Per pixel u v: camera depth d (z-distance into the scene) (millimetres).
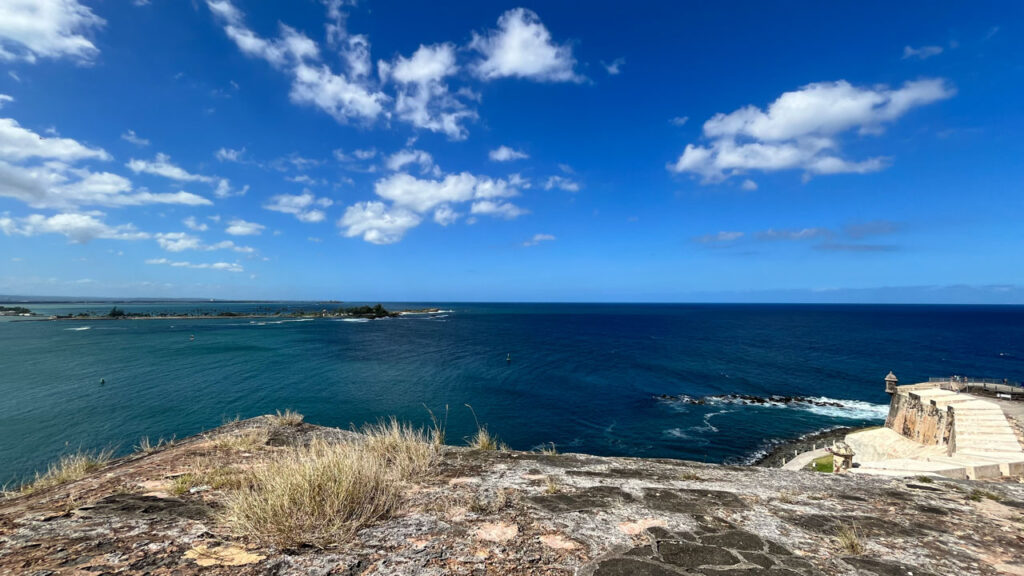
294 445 6375
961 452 12891
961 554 3197
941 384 27234
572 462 5949
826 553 3141
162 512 3494
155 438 26750
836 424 37688
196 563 2582
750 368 61875
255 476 4469
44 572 2365
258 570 2539
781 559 3012
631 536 3318
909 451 21656
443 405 37844
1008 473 10172
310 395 39062
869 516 4059
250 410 33625
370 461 4508
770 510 4113
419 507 3834
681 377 55094
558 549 3035
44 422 29188
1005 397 24859
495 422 34688
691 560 2945
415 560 2758
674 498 4336
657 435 33906
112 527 3143
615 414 38719
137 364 51594
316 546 2934
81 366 49688
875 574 2807
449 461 5738
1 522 3234
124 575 2379
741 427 36344
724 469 6102
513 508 3873
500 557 2861
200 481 4445
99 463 5973
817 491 4965
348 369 51594
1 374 44562
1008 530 3764
